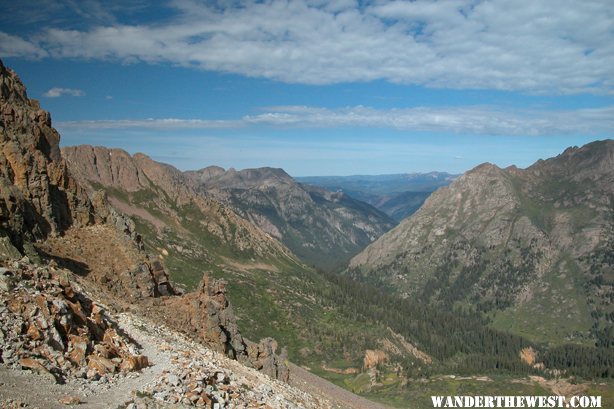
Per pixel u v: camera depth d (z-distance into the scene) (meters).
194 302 66.25
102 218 74.56
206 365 43.41
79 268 60.59
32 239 58.22
